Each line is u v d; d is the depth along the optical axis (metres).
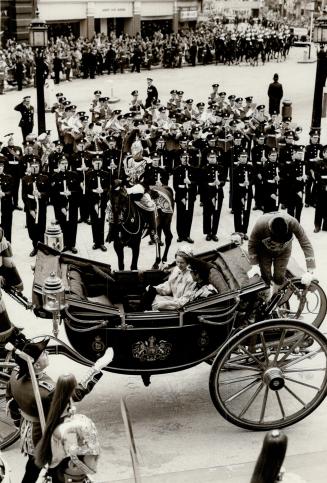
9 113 29.42
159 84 38.59
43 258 8.65
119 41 44.41
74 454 5.12
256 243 8.98
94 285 8.73
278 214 8.91
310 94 35.81
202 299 7.81
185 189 13.96
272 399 8.52
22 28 44.19
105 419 8.19
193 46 47.22
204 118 22.75
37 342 5.95
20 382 5.91
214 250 8.91
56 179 13.30
